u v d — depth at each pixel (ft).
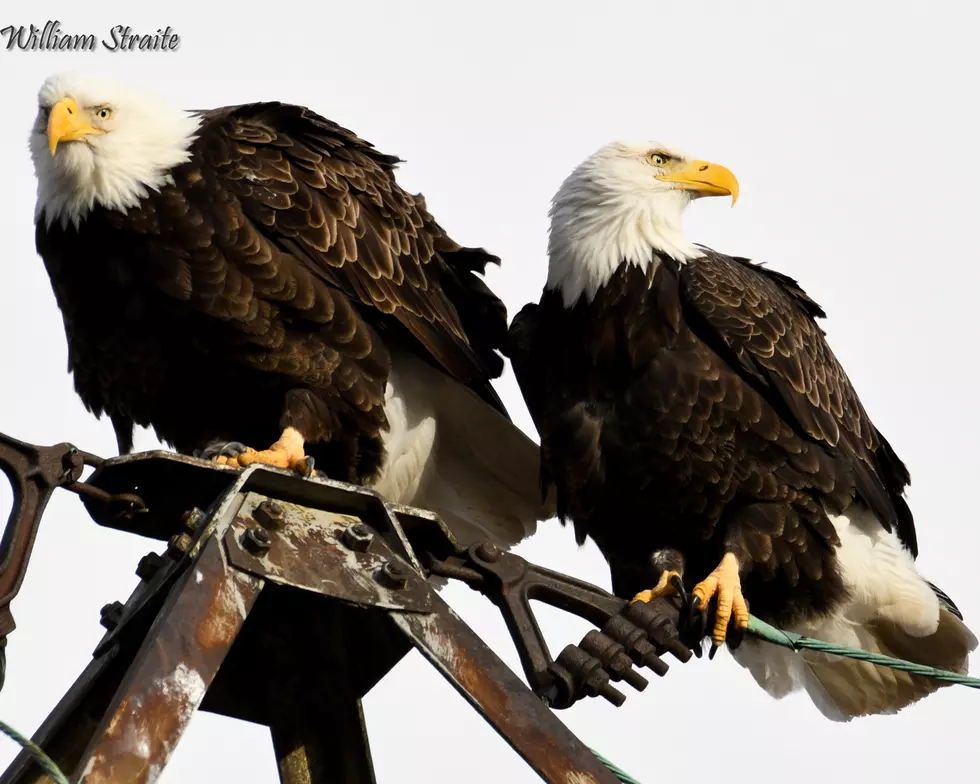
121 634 24.75
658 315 39.45
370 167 40.63
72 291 38.29
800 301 43.32
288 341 37.58
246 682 27.68
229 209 37.32
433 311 39.96
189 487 26.23
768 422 39.32
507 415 41.27
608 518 40.78
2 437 24.38
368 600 23.61
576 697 27.76
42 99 38.27
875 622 41.98
